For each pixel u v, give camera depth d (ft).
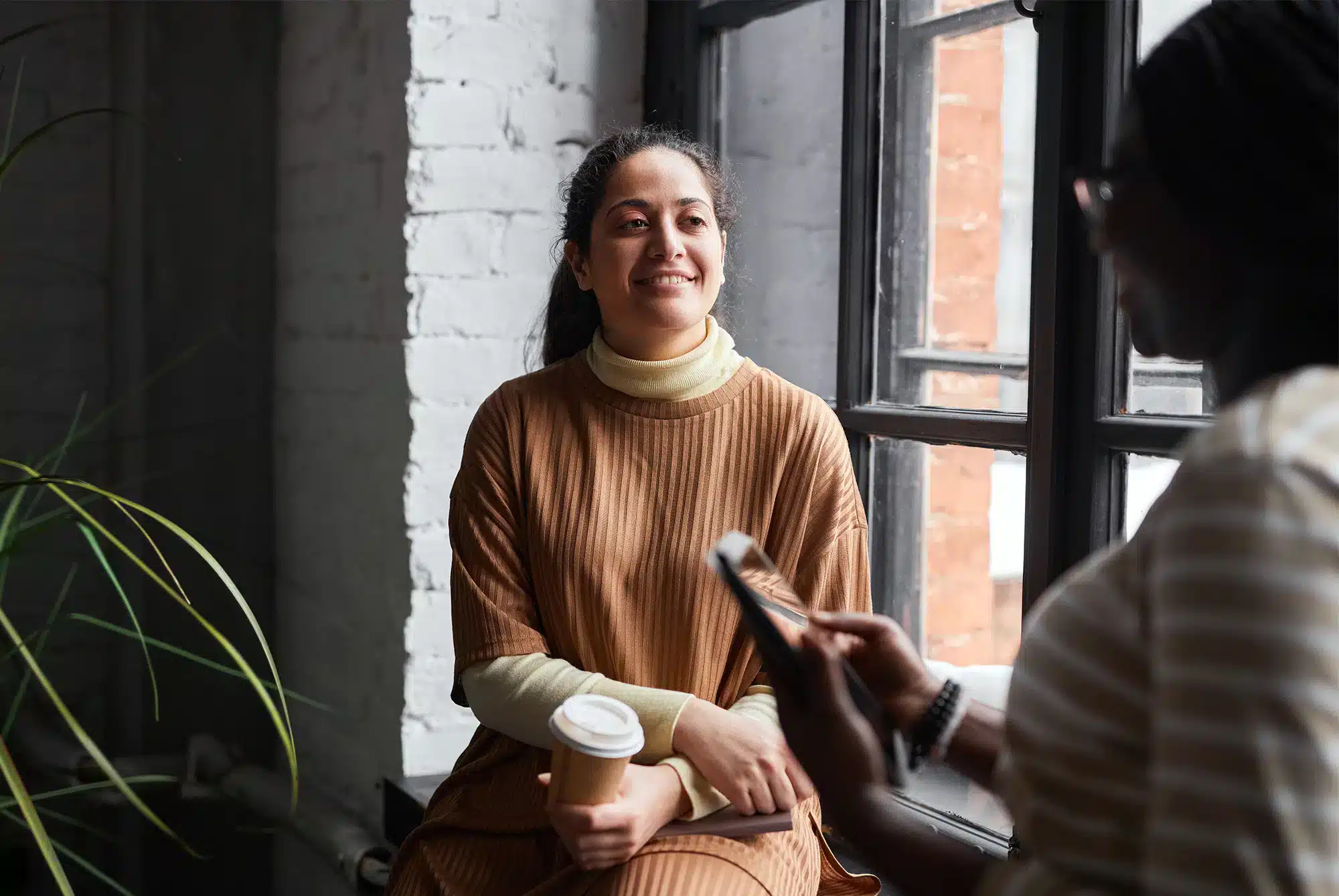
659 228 4.30
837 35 5.82
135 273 7.71
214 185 7.80
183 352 7.80
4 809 5.05
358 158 6.60
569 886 3.73
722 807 3.86
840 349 5.71
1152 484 4.35
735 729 3.87
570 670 4.11
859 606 4.35
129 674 7.72
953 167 5.34
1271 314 1.92
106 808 7.68
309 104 7.30
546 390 4.57
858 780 2.40
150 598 7.78
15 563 7.68
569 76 6.32
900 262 5.59
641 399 4.42
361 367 6.62
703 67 6.26
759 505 4.32
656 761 3.91
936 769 5.19
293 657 7.73
